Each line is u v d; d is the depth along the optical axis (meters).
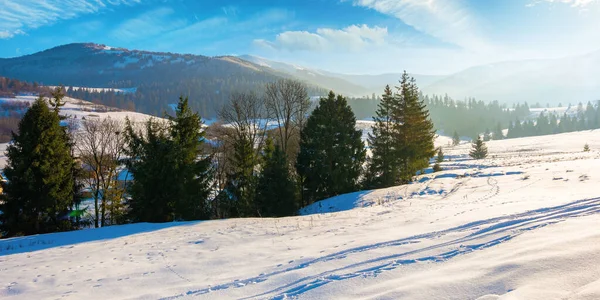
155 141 21.16
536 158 39.97
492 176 22.48
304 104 33.53
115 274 7.39
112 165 27.12
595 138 78.75
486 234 6.13
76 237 14.32
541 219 6.60
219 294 5.24
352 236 8.87
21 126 21.03
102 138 28.39
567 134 98.88
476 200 14.11
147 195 20.50
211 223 15.16
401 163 31.09
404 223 9.91
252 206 24.12
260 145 31.16
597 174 15.76
